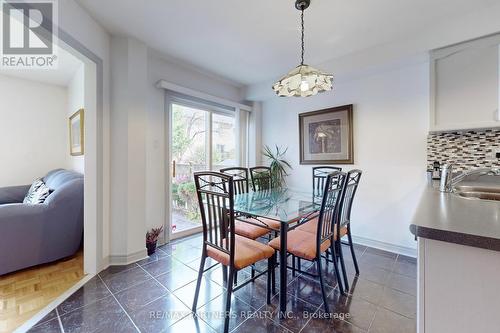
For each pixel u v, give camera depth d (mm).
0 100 3592
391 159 2785
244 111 4086
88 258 2236
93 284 2039
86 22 2010
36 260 2328
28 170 3818
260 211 1971
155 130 2902
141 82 2514
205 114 3623
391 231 2795
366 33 2320
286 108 3848
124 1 1869
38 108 3906
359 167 3027
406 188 2684
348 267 2395
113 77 2393
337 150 3209
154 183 2900
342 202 1959
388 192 2811
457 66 2090
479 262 720
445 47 2146
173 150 3215
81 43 1949
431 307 796
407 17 2057
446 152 2377
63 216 2477
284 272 1663
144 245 2578
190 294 1906
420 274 817
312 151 3486
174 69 3094
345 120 3123
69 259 2596
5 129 3635
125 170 2406
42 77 3744
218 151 3807
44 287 2037
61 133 4117
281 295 1646
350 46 2590
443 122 2160
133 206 2471
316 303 1794
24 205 2264
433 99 2209
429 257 799
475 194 1697
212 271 2289
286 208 2078
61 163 4113
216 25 2201
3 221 2133
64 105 4152
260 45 2584
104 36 2287
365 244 2992
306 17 2062
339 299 1839
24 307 1762
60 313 1660
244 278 2199
